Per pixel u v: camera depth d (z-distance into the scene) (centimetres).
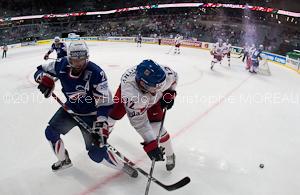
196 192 286
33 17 2811
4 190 281
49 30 2631
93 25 2817
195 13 2625
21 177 303
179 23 2527
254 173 327
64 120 286
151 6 2706
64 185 290
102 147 273
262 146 400
